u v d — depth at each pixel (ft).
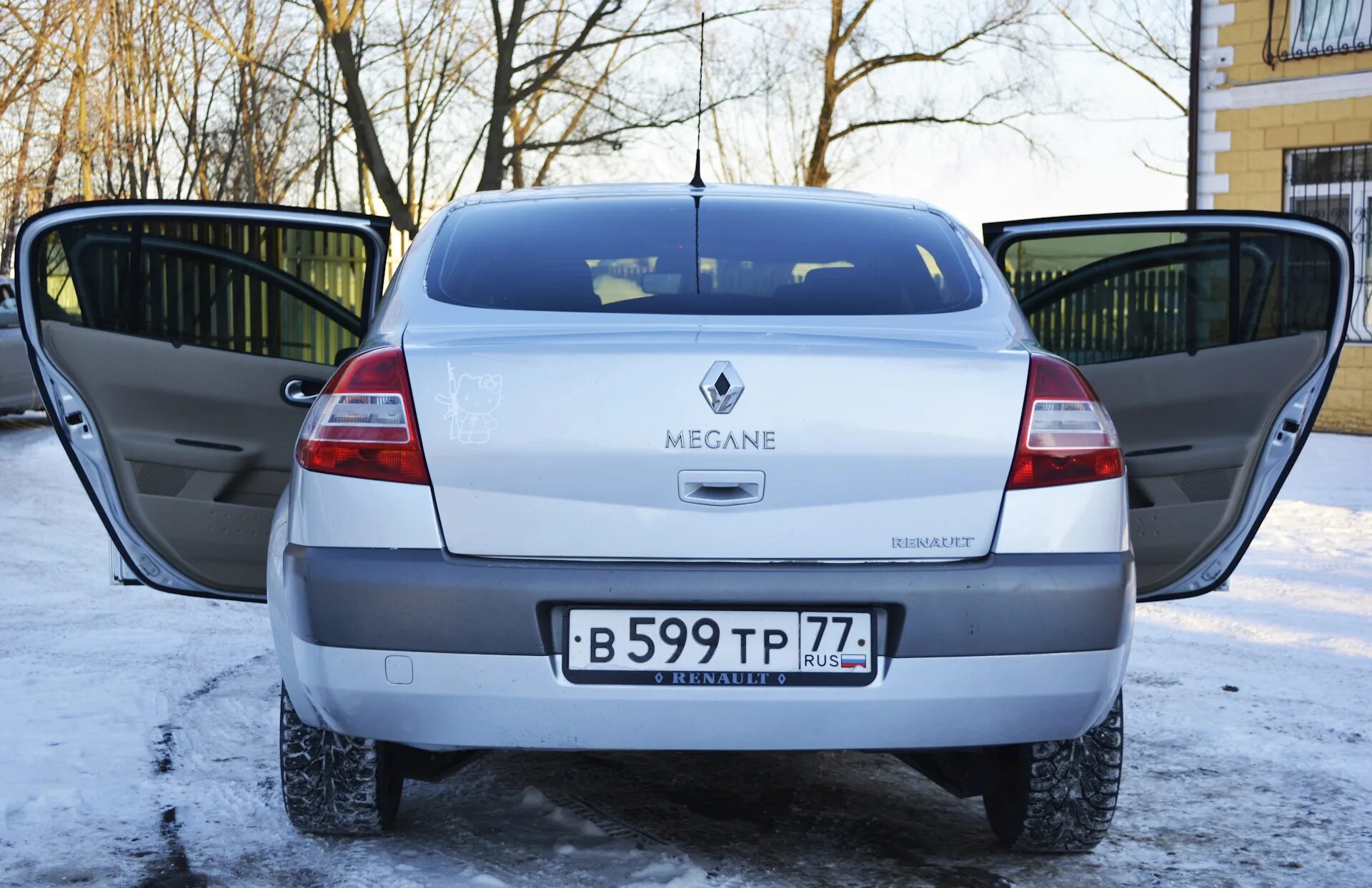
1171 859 10.55
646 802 11.80
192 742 13.41
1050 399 9.05
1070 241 14.21
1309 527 28.58
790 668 8.73
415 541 8.79
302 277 19.79
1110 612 8.87
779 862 10.35
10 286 50.01
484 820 11.24
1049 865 10.38
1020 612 8.73
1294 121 52.75
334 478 8.95
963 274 10.54
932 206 12.01
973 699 8.75
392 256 75.00
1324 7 52.03
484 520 8.75
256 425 12.41
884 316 9.81
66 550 26.04
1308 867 10.43
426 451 8.82
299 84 74.59
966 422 8.87
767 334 9.12
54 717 14.28
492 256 10.50
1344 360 50.88
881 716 8.73
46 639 18.20
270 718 14.29
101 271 12.21
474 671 8.66
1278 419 11.91
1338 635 18.89
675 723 8.72
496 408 8.80
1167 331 13.16
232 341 13.03
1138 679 16.44
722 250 10.53
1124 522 9.23
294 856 10.36
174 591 12.21
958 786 10.39
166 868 10.11
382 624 8.68
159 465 12.06
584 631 8.71
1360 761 13.14
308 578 8.82
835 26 87.76
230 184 84.84
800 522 8.71
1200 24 55.01
